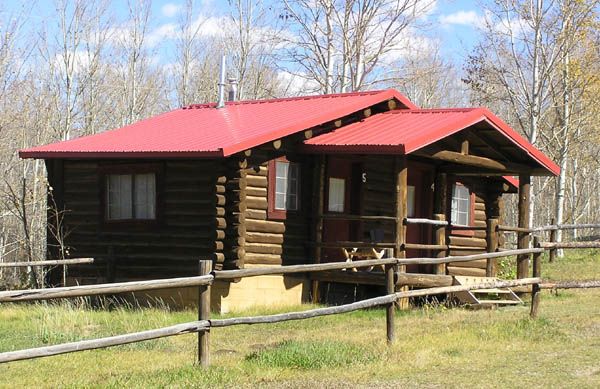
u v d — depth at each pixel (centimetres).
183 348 1169
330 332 1298
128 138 1856
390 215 1872
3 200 2973
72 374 992
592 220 4788
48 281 1875
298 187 1728
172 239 1708
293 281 1711
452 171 1894
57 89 3334
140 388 877
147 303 1719
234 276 987
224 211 1617
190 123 1950
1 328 1328
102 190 1822
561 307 1591
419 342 1150
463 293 1622
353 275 1655
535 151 1830
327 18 3100
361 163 1811
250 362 1009
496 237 1855
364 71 3161
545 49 2791
